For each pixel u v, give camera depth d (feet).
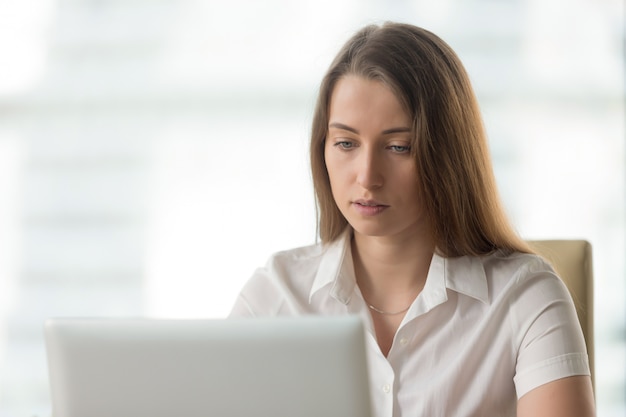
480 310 4.84
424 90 4.56
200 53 10.55
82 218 10.66
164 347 3.25
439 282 4.85
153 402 3.30
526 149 10.43
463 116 4.78
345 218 5.22
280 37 10.48
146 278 10.61
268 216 10.55
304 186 10.51
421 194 4.69
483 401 4.75
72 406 3.37
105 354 3.30
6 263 10.68
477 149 4.87
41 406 10.61
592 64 10.43
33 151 10.69
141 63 10.59
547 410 4.44
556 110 10.44
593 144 10.46
